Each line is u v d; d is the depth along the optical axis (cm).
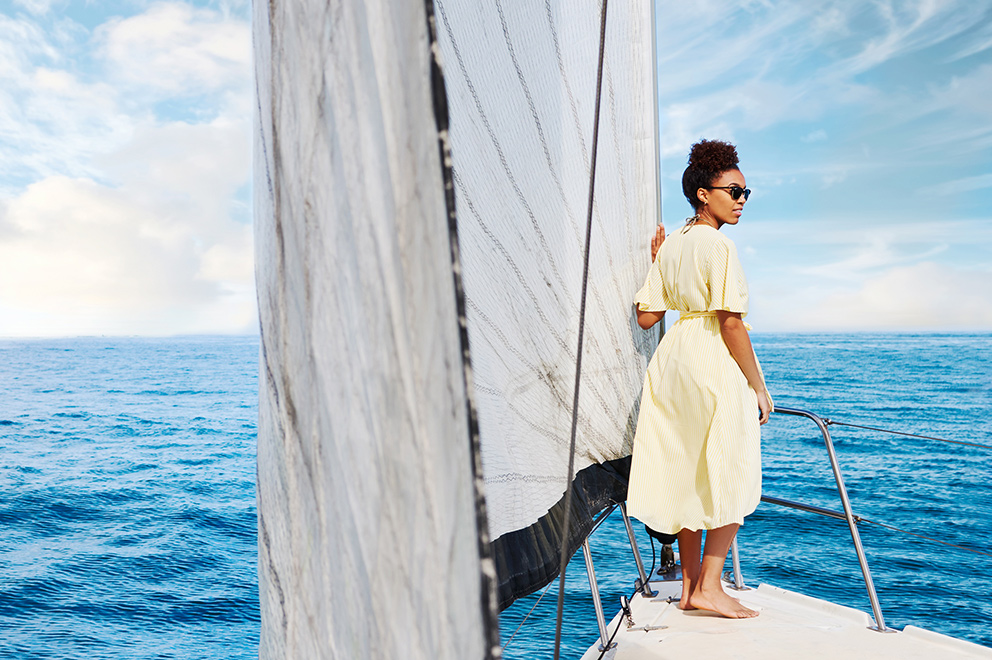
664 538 212
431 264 48
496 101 129
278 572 77
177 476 3500
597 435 190
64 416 4666
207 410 4909
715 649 193
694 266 199
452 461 48
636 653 192
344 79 57
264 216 75
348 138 57
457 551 48
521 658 1334
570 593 1568
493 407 126
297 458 71
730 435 196
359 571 61
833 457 203
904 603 1847
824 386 5338
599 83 106
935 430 4175
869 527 2323
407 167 50
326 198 61
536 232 143
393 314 53
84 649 2020
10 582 2305
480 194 123
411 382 51
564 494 154
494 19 130
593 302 187
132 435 4278
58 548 2603
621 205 200
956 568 2036
